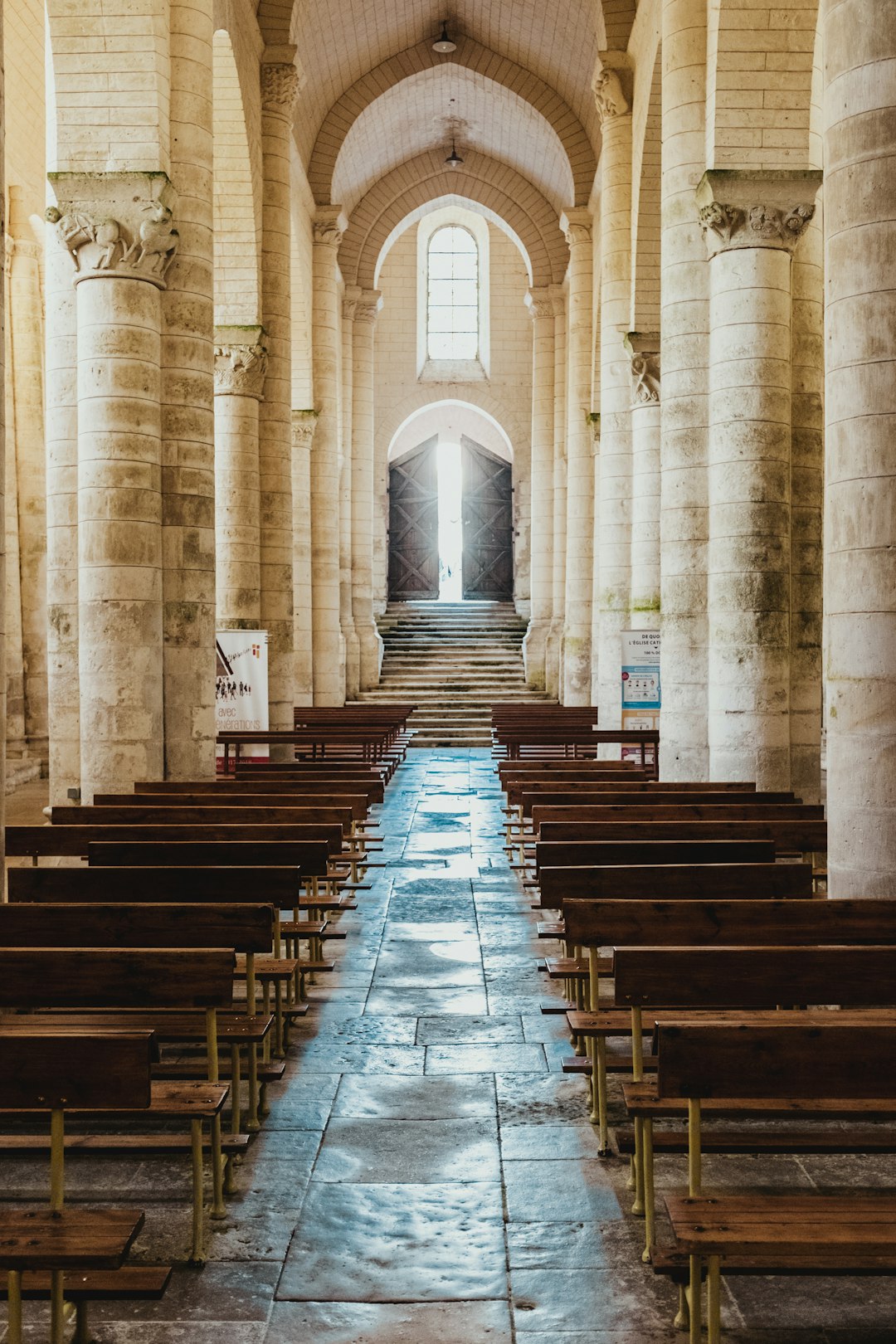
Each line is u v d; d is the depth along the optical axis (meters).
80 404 11.65
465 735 29.20
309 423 25.78
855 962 4.68
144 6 11.68
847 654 6.56
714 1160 5.45
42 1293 3.85
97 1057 3.83
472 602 38.72
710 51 11.96
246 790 10.90
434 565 39.00
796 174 11.69
